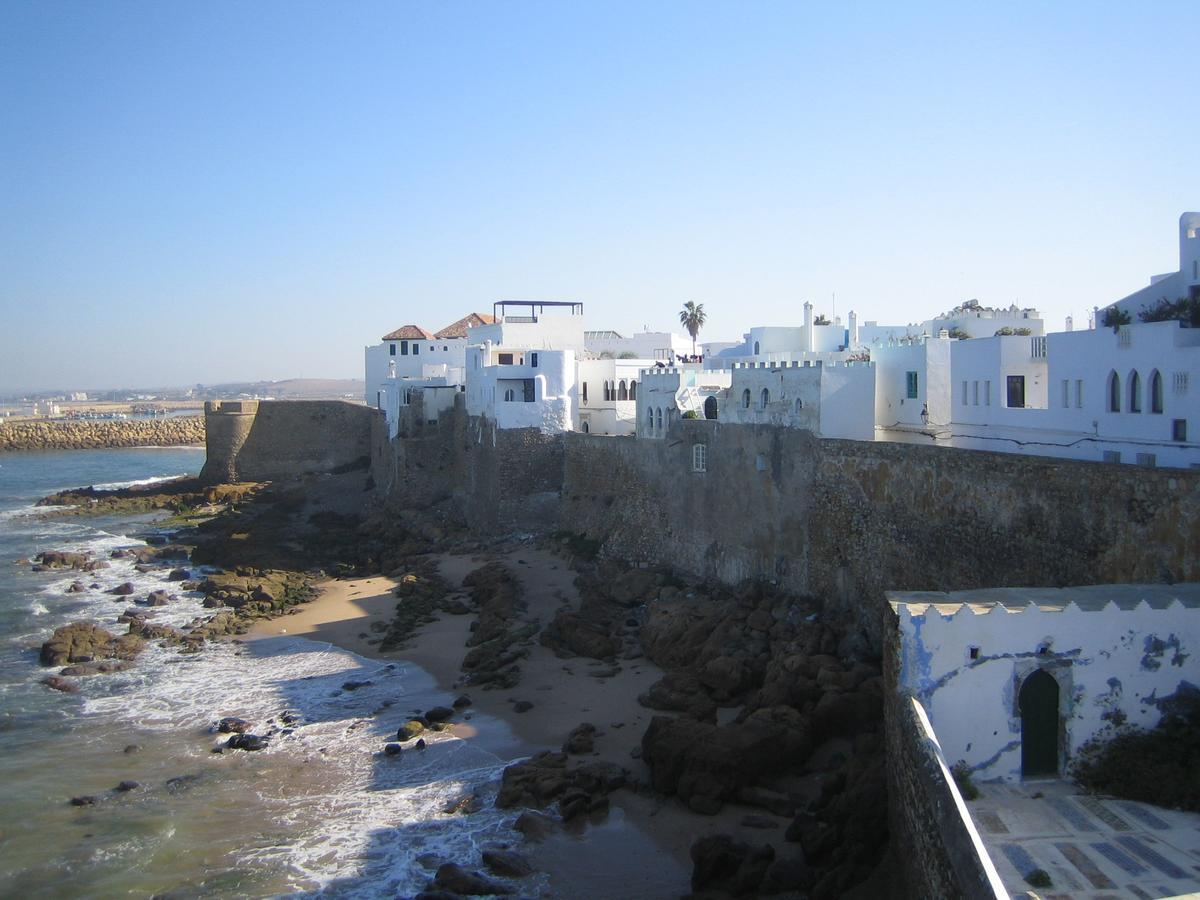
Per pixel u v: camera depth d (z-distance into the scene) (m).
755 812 31.72
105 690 48.03
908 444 39.59
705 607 48.72
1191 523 27.56
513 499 74.56
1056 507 32.28
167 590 71.31
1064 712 22.72
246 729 42.31
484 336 91.44
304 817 33.78
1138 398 34.88
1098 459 36.91
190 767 38.41
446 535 78.81
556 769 35.19
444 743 39.22
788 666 38.94
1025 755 22.89
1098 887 17.80
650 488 60.84
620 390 81.25
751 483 50.47
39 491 137.62
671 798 33.12
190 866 30.84
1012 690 22.69
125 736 42.03
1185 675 22.70
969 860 16.11
